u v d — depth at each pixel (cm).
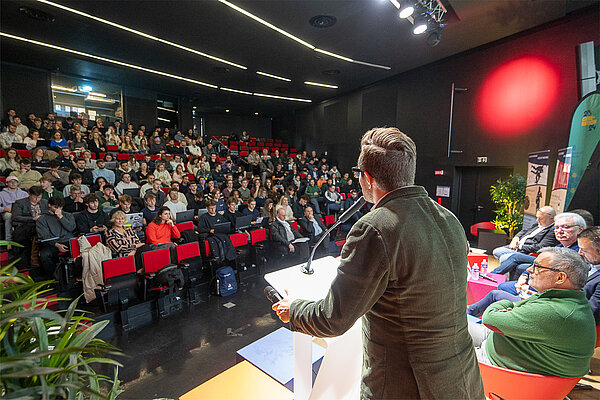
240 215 553
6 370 57
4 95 828
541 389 144
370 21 542
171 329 312
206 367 252
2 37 645
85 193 515
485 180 687
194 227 486
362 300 71
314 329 77
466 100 678
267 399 147
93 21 561
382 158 83
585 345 138
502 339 162
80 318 75
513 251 375
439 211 84
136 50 700
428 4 470
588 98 450
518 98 584
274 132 1565
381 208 79
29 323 67
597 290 188
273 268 495
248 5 496
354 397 113
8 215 396
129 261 336
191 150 998
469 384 76
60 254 349
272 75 863
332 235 646
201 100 1195
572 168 467
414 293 72
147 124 1094
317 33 591
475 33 579
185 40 637
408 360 73
